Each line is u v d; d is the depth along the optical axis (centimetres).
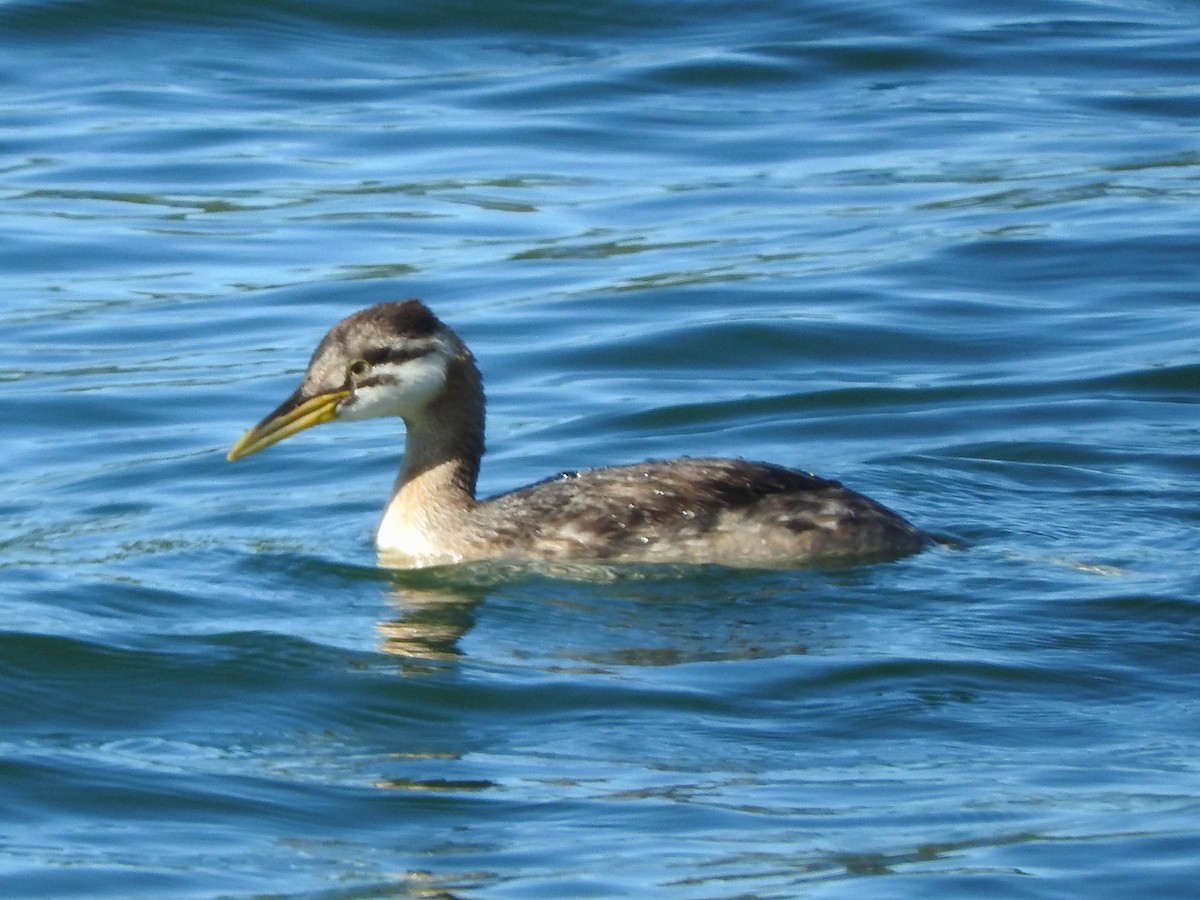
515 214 2405
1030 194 2427
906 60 2944
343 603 1397
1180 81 2861
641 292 2141
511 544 1460
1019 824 1030
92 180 2503
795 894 959
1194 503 1565
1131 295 2119
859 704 1199
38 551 1506
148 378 1928
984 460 1673
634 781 1105
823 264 2220
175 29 3030
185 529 1559
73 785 1107
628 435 1778
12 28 2991
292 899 974
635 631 1326
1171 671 1238
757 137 2652
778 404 1839
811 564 1423
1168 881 961
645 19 3098
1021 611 1333
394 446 1773
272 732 1189
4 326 2080
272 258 2267
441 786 1105
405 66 2934
